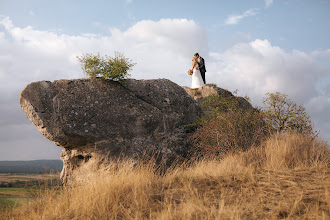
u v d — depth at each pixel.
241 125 8.03
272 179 4.94
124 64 8.28
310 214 3.36
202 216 3.61
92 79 8.15
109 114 7.94
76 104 7.59
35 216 4.63
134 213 4.15
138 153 7.83
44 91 7.35
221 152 7.82
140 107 8.50
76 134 7.37
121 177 5.53
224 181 5.10
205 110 10.90
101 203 4.51
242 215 3.53
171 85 9.47
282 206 3.69
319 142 7.29
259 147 7.31
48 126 7.09
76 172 7.84
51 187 5.85
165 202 4.34
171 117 8.91
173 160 8.32
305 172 5.39
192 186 4.97
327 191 4.00
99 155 7.56
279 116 8.28
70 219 4.30
